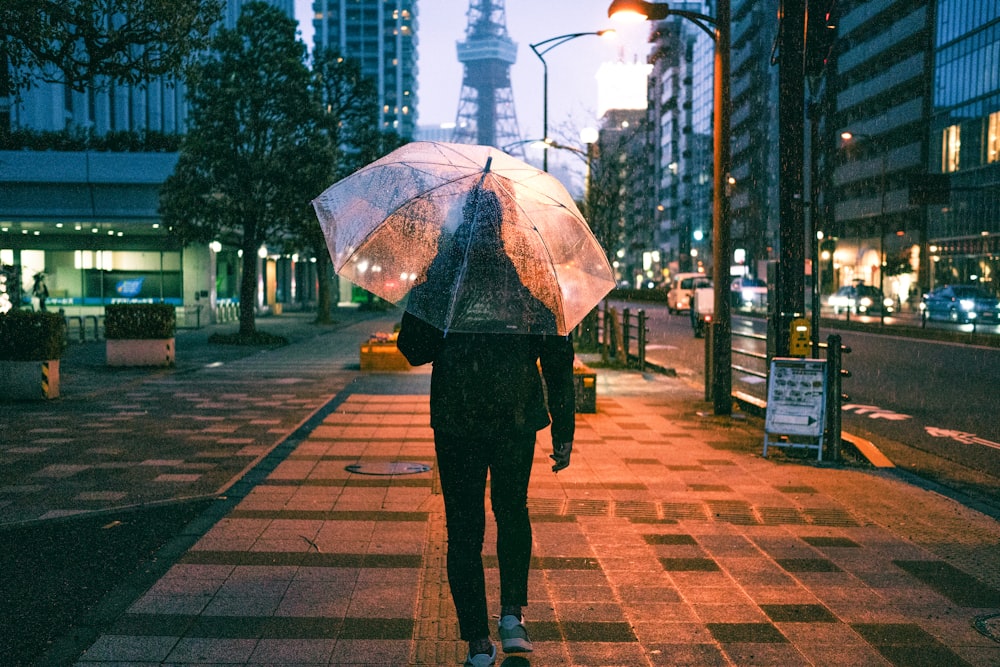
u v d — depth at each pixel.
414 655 3.53
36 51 8.45
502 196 3.23
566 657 3.56
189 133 23.23
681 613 4.09
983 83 50.78
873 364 18.61
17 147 31.84
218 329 32.59
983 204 51.19
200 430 9.77
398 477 7.07
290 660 3.46
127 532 5.45
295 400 12.68
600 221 31.38
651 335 30.08
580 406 11.12
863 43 65.62
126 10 8.72
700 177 98.00
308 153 23.42
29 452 8.32
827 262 68.12
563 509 6.05
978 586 4.52
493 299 3.08
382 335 18.42
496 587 4.39
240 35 23.08
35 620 3.93
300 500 6.25
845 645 3.72
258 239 24.69
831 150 70.38
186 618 3.91
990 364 18.55
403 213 3.16
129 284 34.72
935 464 8.38
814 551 5.13
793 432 8.06
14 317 12.16
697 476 7.23
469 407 3.20
